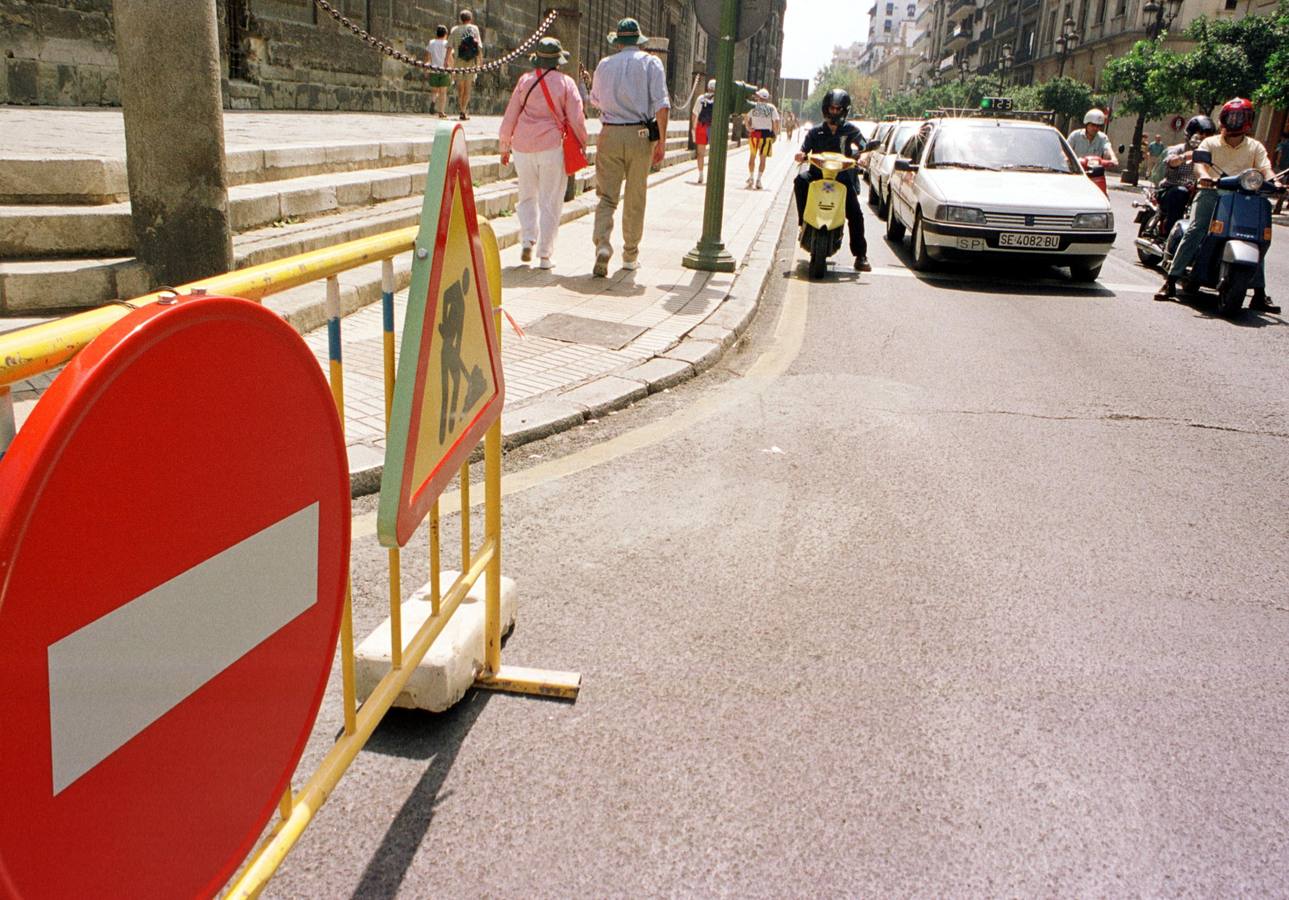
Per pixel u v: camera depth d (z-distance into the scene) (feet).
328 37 53.31
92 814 3.93
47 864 3.69
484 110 72.64
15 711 3.42
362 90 57.11
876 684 9.71
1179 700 9.64
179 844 4.59
